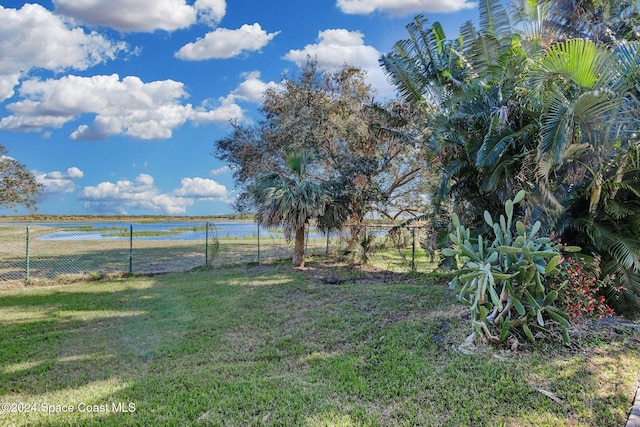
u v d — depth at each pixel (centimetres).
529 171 580
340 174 1164
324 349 465
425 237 976
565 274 457
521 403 309
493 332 432
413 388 346
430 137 784
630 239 556
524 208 604
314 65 1286
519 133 580
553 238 514
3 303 706
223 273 1018
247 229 2139
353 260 1130
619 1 798
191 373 397
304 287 815
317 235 1205
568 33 809
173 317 605
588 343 422
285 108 1234
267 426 289
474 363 389
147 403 329
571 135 527
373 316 588
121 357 446
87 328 555
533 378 348
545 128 509
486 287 411
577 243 617
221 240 2103
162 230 3183
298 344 482
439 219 881
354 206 1185
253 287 825
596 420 281
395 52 866
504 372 364
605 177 561
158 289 821
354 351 452
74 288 853
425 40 831
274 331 534
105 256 1455
